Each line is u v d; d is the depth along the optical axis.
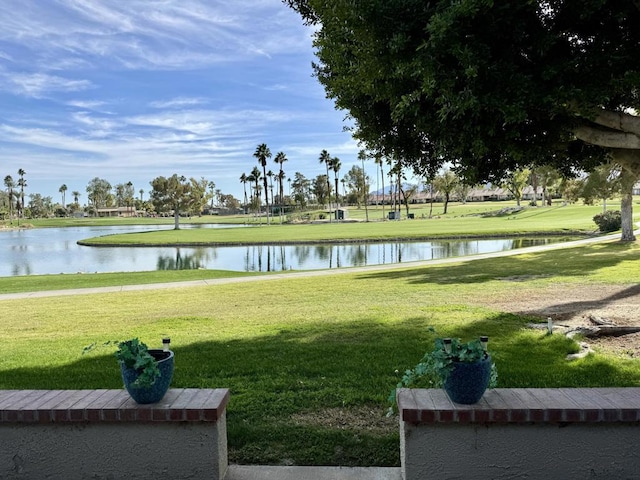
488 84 4.69
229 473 3.40
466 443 3.02
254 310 10.51
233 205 180.50
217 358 6.34
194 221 108.50
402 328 7.73
